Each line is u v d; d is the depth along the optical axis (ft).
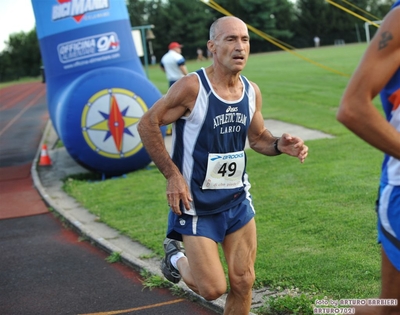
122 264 19.47
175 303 15.72
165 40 227.61
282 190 25.34
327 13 213.87
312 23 214.07
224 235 12.14
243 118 11.93
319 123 44.29
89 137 32.22
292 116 49.32
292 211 21.89
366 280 14.89
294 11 219.00
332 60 116.88
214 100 11.56
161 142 11.93
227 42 11.41
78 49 34.81
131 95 32.60
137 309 15.58
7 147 53.98
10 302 16.93
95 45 34.88
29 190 33.55
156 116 11.75
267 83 82.69
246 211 12.34
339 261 16.34
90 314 15.55
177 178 11.81
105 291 17.13
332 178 26.43
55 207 27.89
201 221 11.94
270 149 12.59
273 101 62.03
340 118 7.91
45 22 35.53
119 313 15.44
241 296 12.26
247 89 12.03
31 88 181.68
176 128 12.05
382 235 8.80
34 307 16.38
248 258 12.20
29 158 45.85
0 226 26.40
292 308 13.64
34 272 19.49
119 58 35.35
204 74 11.66
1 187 35.17
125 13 36.35
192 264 11.83
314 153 33.01
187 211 11.91
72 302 16.51
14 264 20.57
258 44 212.23
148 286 17.03
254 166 31.22
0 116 93.09
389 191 8.61
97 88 32.12
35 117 85.56
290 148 12.17
